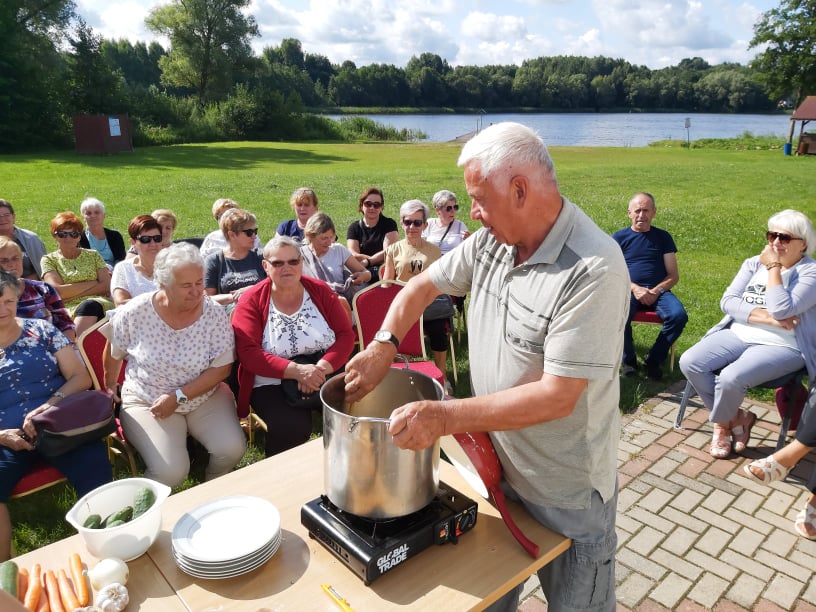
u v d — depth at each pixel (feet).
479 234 5.67
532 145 4.50
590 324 4.40
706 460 12.03
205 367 10.21
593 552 5.21
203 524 5.05
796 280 11.43
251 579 4.67
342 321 11.78
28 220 37.37
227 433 10.22
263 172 68.39
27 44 109.40
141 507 5.05
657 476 11.43
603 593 5.43
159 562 4.88
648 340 19.20
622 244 17.03
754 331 12.08
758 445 12.60
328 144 127.44
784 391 12.23
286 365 10.55
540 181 4.50
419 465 4.57
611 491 5.30
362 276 16.70
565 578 5.38
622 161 85.61
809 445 10.44
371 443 4.40
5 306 9.12
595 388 4.73
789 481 11.28
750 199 50.37
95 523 5.00
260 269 15.52
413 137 167.43
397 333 5.92
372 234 20.31
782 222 11.34
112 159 83.35
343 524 4.84
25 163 74.43
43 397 9.48
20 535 10.00
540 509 5.29
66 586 4.51
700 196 51.85
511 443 5.20
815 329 11.20
